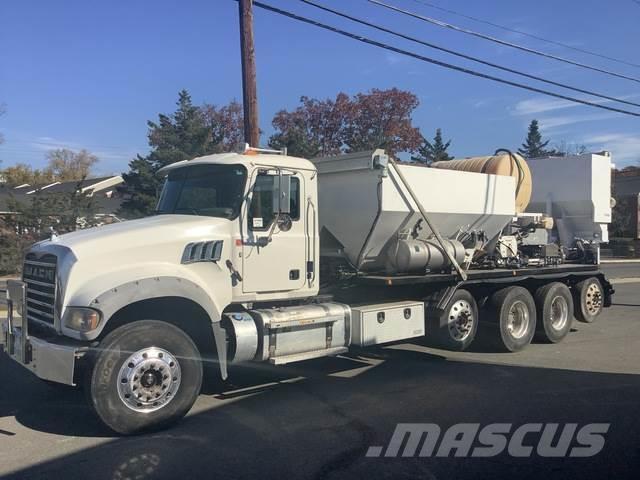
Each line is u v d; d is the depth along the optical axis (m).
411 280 8.65
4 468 4.95
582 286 12.09
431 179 8.99
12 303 6.77
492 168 10.92
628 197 50.16
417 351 9.91
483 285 10.01
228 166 7.11
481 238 10.21
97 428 5.98
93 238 6.13
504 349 9.86
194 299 6.28
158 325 5.93
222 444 5.51
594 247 12.48
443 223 9.40
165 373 5.90
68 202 27.78
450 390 7.38
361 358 9.34
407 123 39.50
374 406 6.71
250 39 12.45
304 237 7.50
